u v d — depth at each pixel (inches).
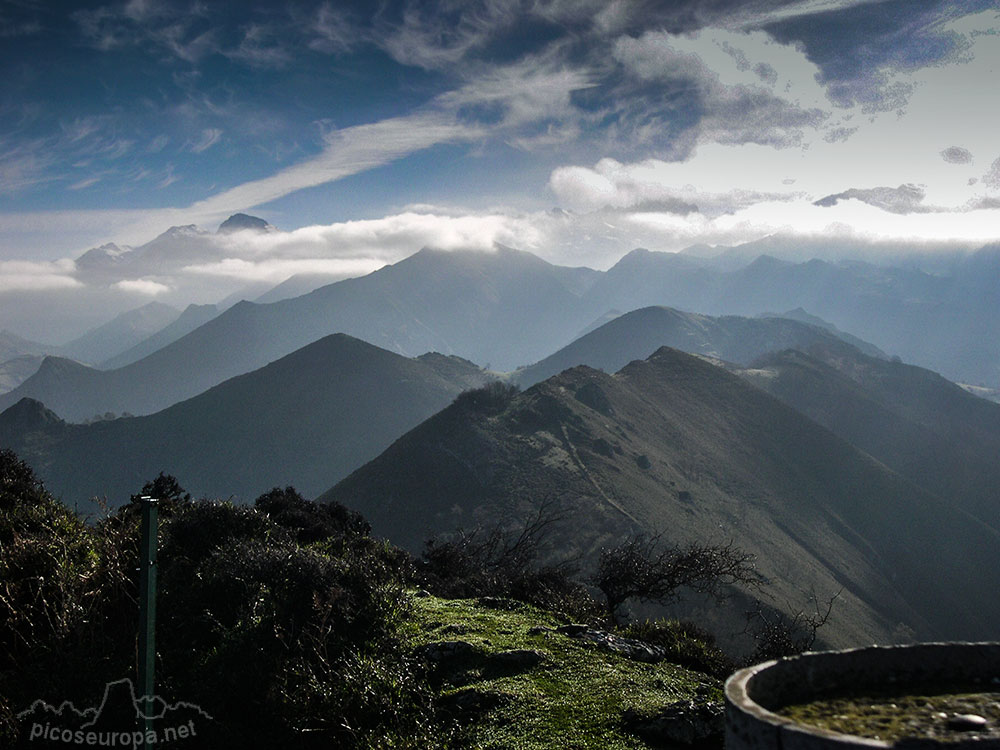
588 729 217.0
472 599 384.8
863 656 89.4
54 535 330.3
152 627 168.9
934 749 61.2
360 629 298.5
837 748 60.8
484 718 232.1
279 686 254.4
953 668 88.0
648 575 508.4
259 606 296.7
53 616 277.6
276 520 474.0
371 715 242.8
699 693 243.9
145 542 167.2
